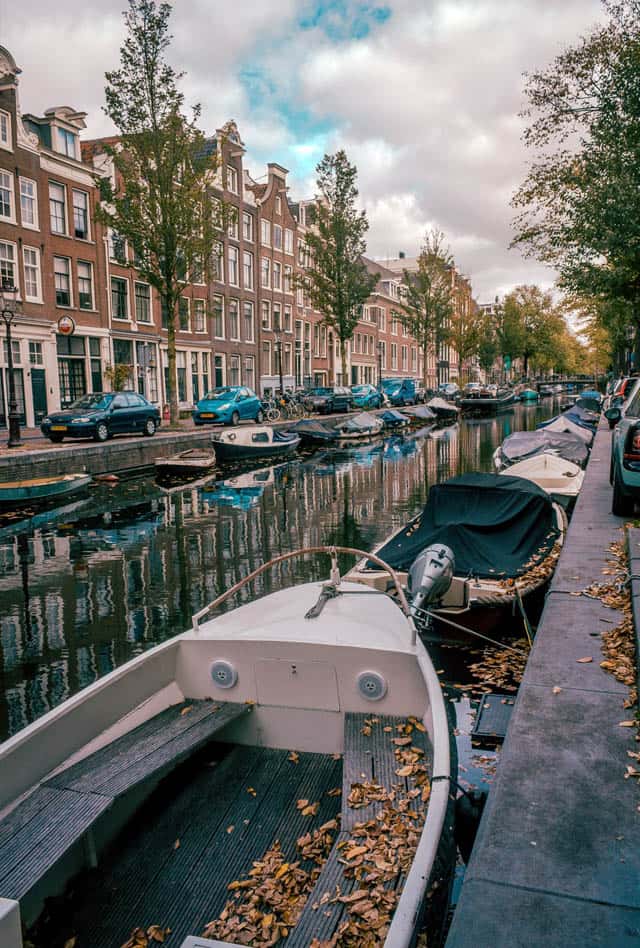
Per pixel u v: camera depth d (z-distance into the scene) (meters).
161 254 24.86
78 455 19.17
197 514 14.71
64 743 3.62
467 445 29.56
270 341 45.31
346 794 3.38
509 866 2.57
